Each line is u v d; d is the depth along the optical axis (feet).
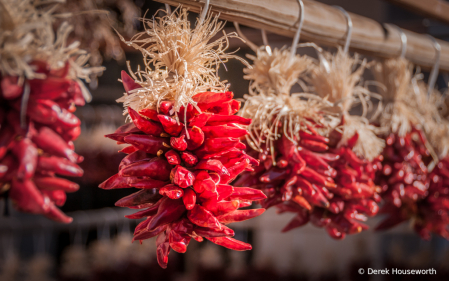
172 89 1.84
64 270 5.19
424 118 3.18
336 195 2.48
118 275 5.20
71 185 1.75
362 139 2.51
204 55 1.92
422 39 3.55
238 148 1.85
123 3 3.75
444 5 3.64
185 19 1.95
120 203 1.84
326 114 2.40
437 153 3.18
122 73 1.91
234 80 4.87
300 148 2.31
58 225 5.19
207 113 1.77
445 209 3.07
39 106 1.66
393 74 2.91
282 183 2.29
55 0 1.72
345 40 2.79
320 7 2.62
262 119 2.28
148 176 1.78
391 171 2.84
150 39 1.93
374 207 2.47
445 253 5.36
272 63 2.34
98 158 5.29
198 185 1.76
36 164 1.69
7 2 1.63
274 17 2.33
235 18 2.22
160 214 1.76
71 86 1.73
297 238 6.75
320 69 2.60
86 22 3.62
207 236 1.77
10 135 1.65
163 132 1.83
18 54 1.63
